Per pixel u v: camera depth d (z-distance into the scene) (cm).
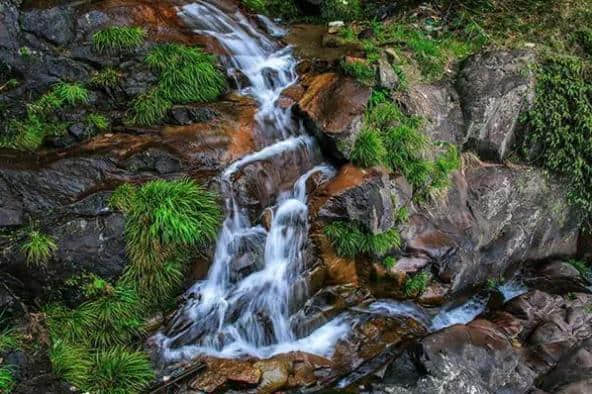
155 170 396
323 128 429
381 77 459
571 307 437
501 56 493
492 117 480
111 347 359
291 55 496
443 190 458
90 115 413
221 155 409
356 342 399
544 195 495
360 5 573
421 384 359
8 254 354
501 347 386
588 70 501
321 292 419
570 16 548
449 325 420
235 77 460
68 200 376
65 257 361
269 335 393
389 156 443
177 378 359
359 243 423
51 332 349
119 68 436
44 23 423
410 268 431
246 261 396
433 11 554
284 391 365
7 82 413
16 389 328
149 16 463
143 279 371
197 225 376
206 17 495
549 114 485
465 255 449
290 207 417
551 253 513
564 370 379
